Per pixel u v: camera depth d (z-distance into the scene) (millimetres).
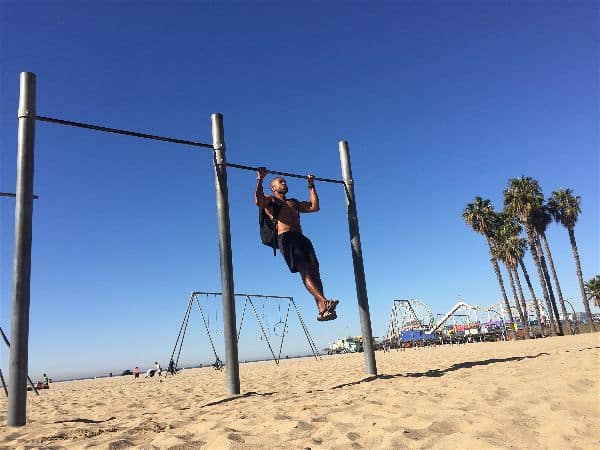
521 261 41938
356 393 4543
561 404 3178
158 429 3443
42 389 17438
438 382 4844
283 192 5258
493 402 3438
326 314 4508
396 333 43375
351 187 7363
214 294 22578
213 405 4855
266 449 2566
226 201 5980
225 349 5676
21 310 4367
